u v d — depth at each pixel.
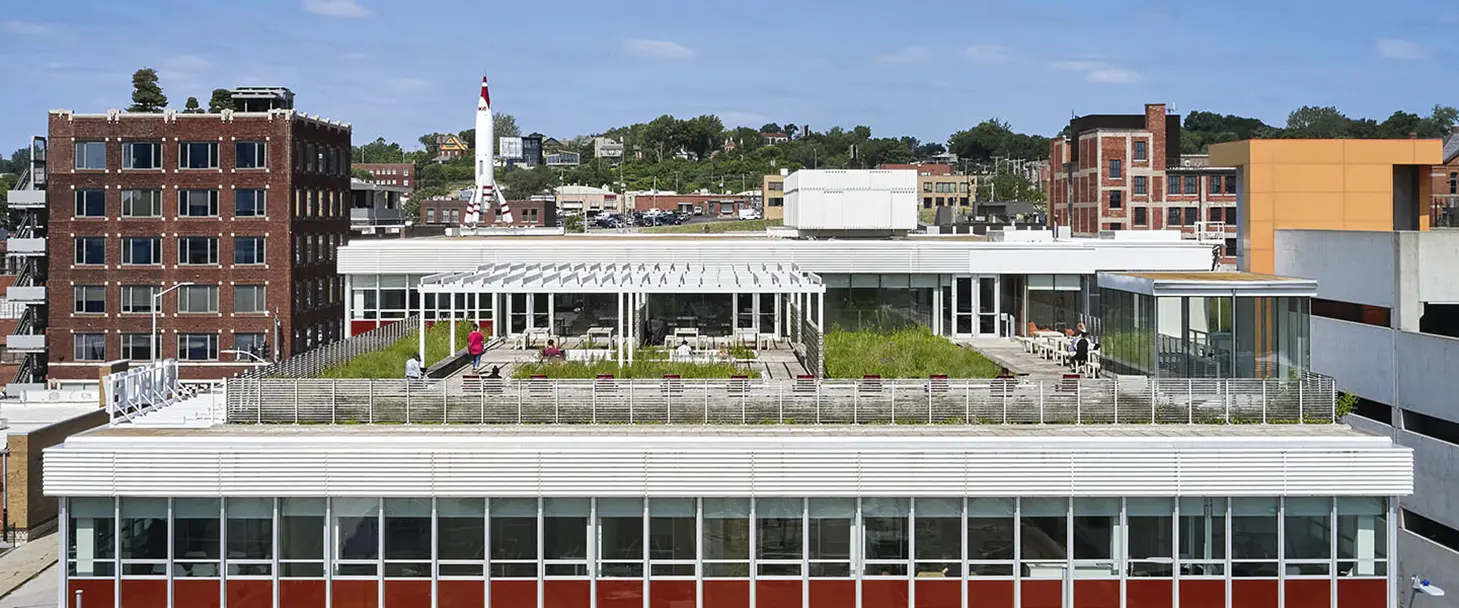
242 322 91.69
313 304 98.06
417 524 28.77
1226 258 121.44
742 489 28.44
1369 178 60.56
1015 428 30.78
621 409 31.23
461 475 28.33
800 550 28.86
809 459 28.41
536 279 40.94
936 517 28.86
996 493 28.41
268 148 91.38
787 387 31.22
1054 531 28.77
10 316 107.50
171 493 28.42
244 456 28.33
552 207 188.25
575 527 28.88
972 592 28.83
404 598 28.84
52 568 49.34
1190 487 28.28
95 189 91.19
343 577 28.78
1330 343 48.44
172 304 91.75
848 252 51.06
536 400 31.22
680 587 28.86
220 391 35.28
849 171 67.12
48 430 55.31
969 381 31.33
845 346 41.44
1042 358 43.47
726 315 50.41
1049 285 51.09
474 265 54.44
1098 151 126.56
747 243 54.00
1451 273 42.66
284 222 91.69
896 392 31.28
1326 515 28.75
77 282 91.44
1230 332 33.81
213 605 28.81
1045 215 160.75
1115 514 28.78
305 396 31.33
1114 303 37.56
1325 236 48.78
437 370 37.44
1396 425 43.09
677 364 37.81
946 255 50.69
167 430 30.53
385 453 28.33
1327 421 31.20
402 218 159.50
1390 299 43.44
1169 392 31.31
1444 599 39.91
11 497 53.22
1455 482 39.25
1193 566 28.75
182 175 91.25
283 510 28.77
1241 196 62.69
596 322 50.78
